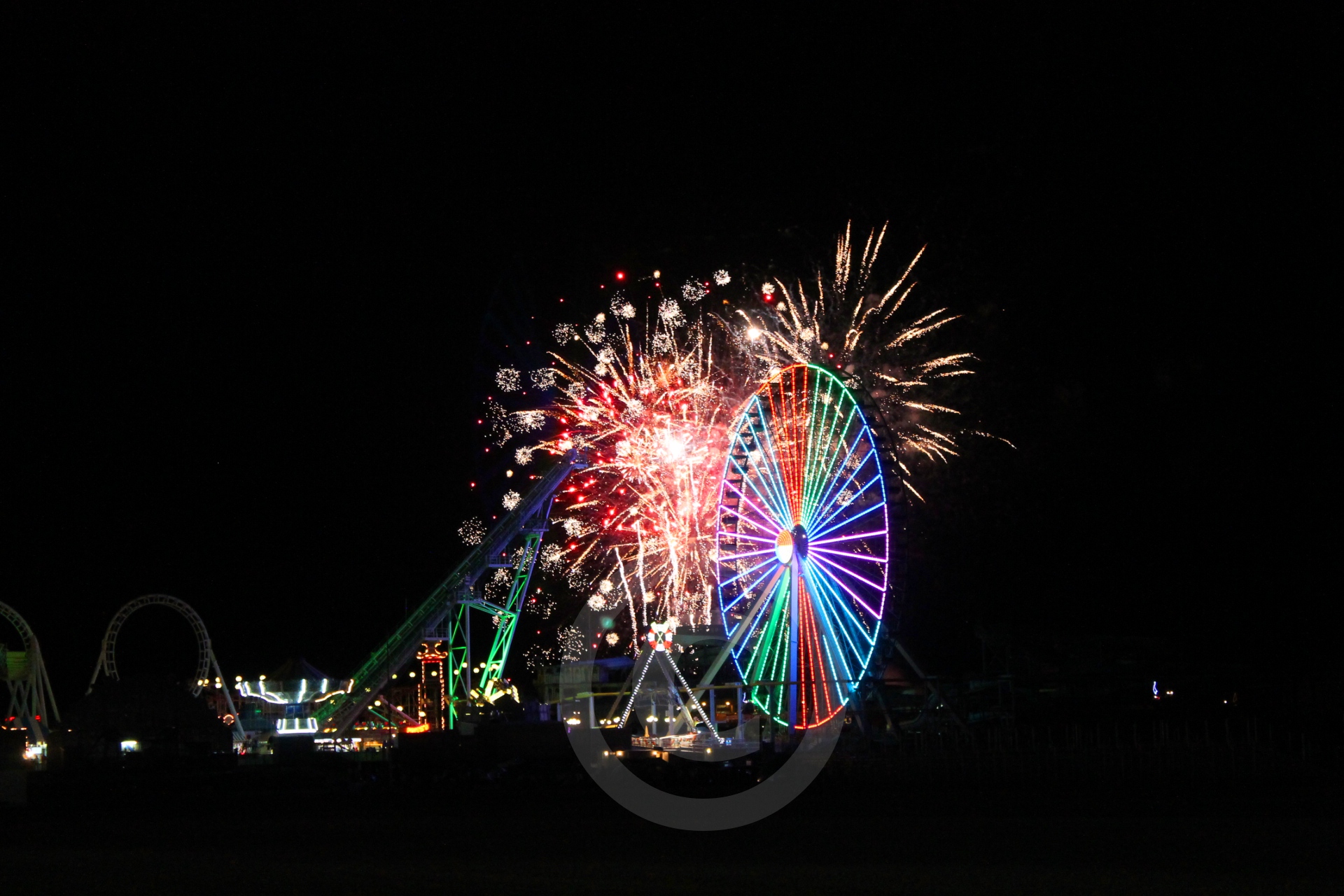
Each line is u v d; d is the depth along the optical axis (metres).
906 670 51.03
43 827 33.47
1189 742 38.19
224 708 69.44
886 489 43.94
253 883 21.47
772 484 49.31
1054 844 23.61
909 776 36.88
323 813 34.91
